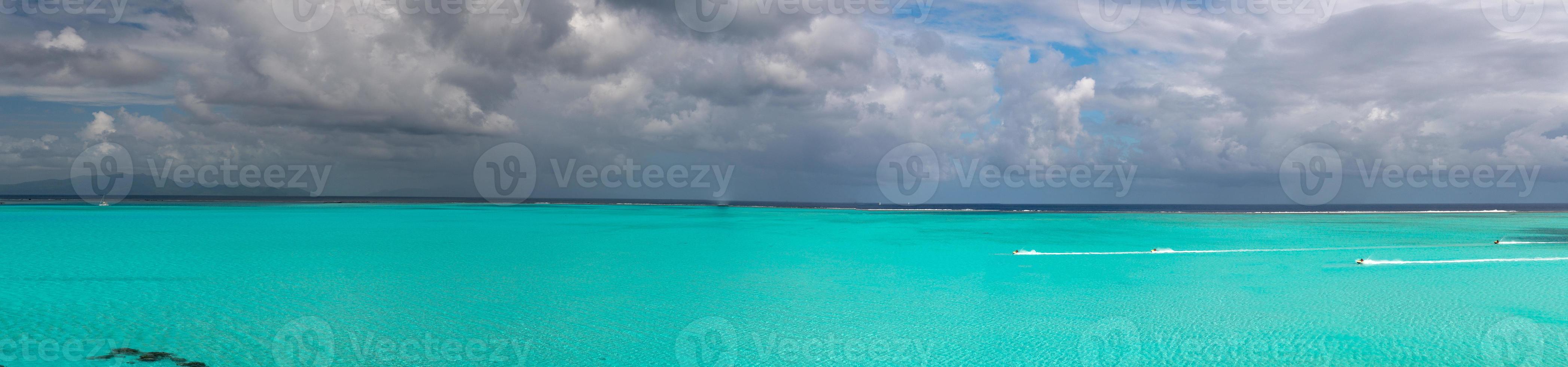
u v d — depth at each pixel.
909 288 21.91
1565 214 99.62
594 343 14.91
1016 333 16.05
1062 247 36.38
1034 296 20.53
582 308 18.45
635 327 16.33
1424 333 15.96
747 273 25.31
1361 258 31.31
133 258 27.97
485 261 28.36
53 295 19.36
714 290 21.28
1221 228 55.81
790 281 23.30
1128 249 35.03
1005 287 22.06
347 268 25.80
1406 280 23.70
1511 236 46.81
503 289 21.30
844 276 24.55
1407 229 55.31
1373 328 16.45
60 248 31.33
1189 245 38.38
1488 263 29.02
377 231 44.72
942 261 29.17
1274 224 62.31
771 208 117.12
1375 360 13.93
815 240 40.72
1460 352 14.40
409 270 25.31
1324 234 48.00
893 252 33.25
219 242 35.38
